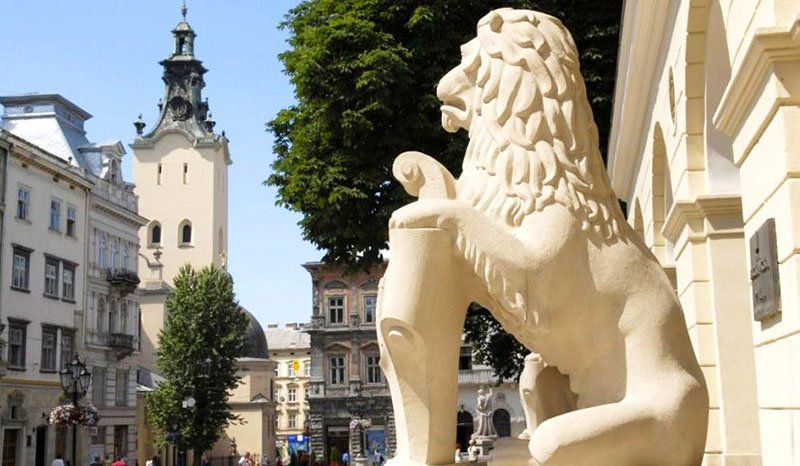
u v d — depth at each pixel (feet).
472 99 10.04
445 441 8.87
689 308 21.34
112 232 154.30
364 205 43.57
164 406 146.61
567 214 9.00
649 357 8.87
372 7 44.04
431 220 8.83
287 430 320.91
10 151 119.96
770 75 11.67
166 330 150.51
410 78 42.50
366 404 189.67
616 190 44.19
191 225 230.07
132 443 156.87
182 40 240.94
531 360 10.76
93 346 143.54
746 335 19.85
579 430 8.46
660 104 26.30
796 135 11.43
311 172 44.37
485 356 54.54
